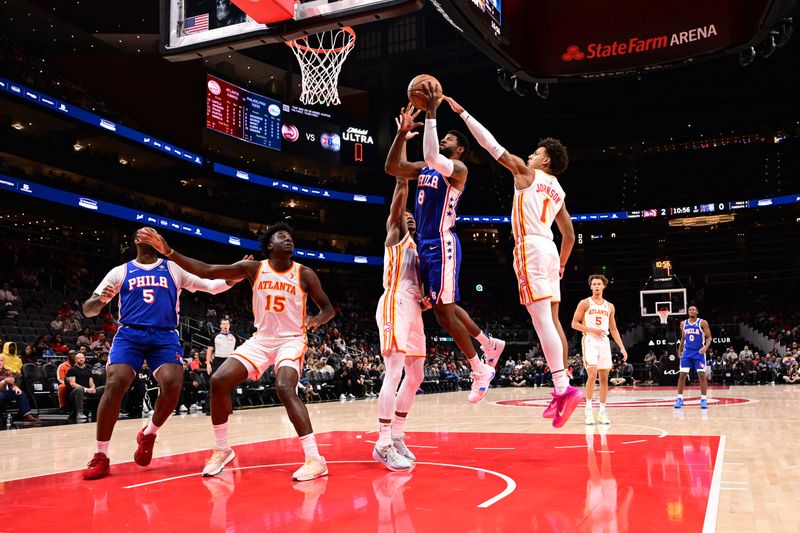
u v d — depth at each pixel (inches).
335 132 1217.4
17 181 758.5
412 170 194.9
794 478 161.2
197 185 1174.3
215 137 1104.8
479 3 385.7
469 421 362.9
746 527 113.3
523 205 193.8
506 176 1460.4
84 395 435.5
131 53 1050.7
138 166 1083.9
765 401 494.0
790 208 1323.8
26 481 174.1
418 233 196.4
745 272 1379.2
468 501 135.6
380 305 194.7
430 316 1248.2
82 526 118.6
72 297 784.9
